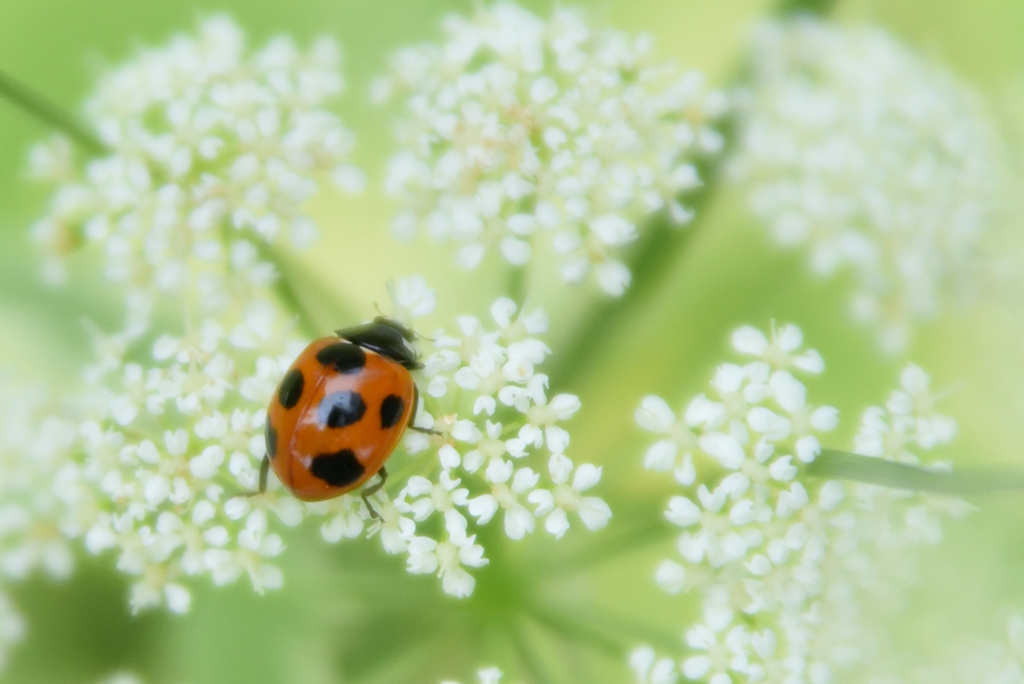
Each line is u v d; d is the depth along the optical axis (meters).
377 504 0.12
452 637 0.13
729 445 0.12
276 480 0.12
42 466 0.13
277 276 0.13
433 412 0.12
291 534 0.13
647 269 0.13
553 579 0.13
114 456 0.13
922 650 0.13
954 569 0.14
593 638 0.13
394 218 0.13
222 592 0.13
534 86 0.13
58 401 0.13
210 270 0.13
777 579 0.13
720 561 0.12
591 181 0.13
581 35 0.13
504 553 0.13
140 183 0.13
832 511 0.13
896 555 0.13
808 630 0.13
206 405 0.13
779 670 0.13
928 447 0.13
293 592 0.13
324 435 0.12
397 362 0.12
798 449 0.12
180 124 0.13
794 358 0.13
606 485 0.13
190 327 0.13
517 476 0.12
